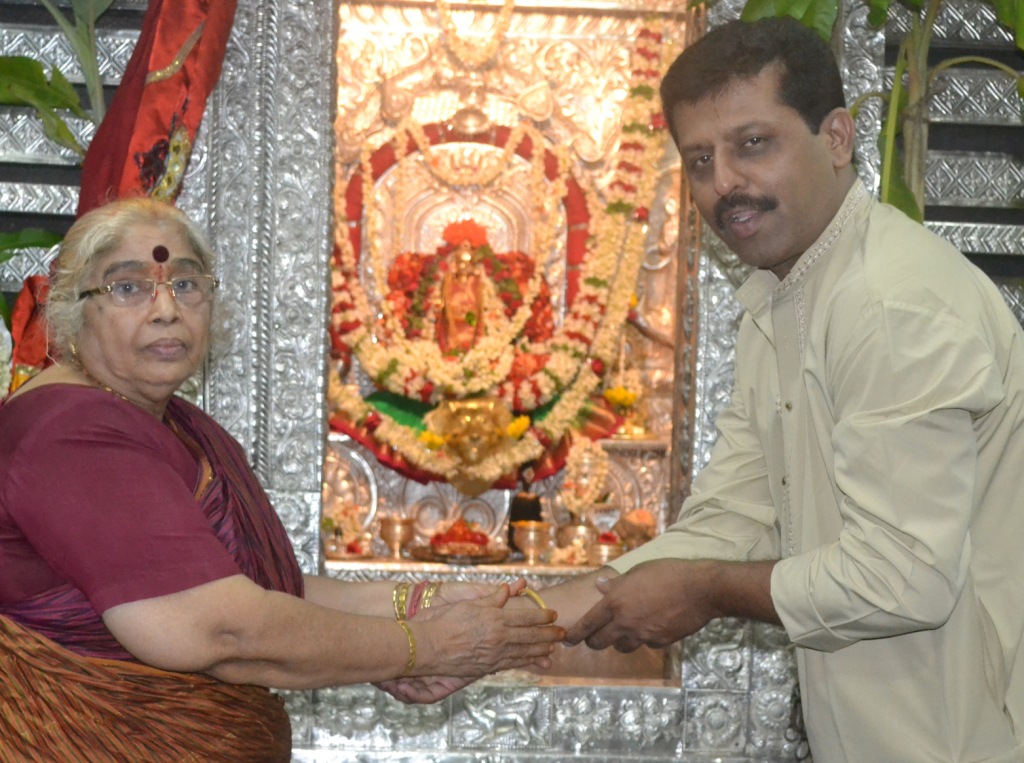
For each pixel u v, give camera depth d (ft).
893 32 11.41
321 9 10.94
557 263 15.44
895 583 5.32
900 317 5.43
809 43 5.86
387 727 10.82
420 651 5.94
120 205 5.69
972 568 5.73
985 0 10.91
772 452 6.58
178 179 9.82
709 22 11.00
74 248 5.59
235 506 5.79
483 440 13.99
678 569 6.39
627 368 15.30
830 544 5.73
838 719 5.89
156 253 5.53
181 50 9.83
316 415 10.96
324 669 5.57
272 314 10.93
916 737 5.66
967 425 5.37
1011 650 5.69
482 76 15.29
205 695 5.47
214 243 10.89
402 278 14.87
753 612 6.01
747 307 6.59
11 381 9.37
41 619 5.27
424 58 15.21
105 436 5.20
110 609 5.03
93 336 5.56
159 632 5.04
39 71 10.34
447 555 13.08
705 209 6.06
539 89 15.35
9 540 5.24
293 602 5.44
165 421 5.99
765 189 5.80
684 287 11.44
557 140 15.38
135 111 9.68
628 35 15.31
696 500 7.28
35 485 5.10
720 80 5.80
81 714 5.24
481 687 10.85
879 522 5.39
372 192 14.94
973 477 5.41
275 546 6.10
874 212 6.03
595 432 14.94
